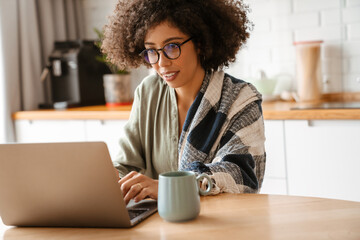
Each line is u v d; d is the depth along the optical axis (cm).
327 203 103
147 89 159
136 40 141
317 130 214
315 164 217
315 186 218
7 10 295
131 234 92
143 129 158
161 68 136
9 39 296
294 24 266
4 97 293
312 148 217
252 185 124
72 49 309
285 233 86
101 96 319
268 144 227
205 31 137
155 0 134
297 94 262
